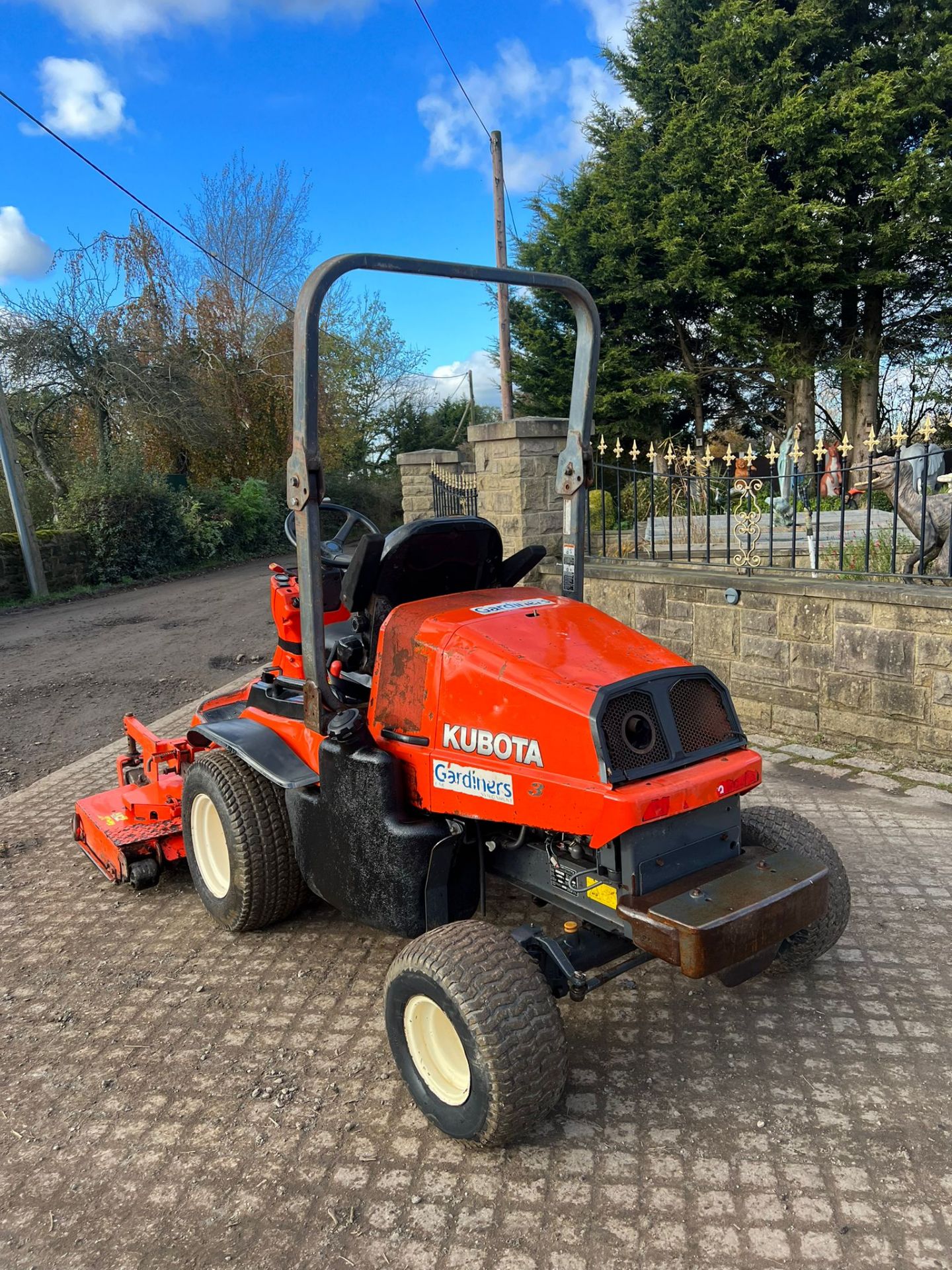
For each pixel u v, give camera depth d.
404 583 3.19
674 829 2.54
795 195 17.39
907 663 5.16
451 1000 2.34
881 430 21.38
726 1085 2.72
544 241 21.66
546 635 2.80
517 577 3.56
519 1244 2.18
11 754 6.93
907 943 3.45
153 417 22.39
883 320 20.98
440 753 2.76
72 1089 2.87
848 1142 2.46
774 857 2.71
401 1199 2.34
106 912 4.11
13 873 4.59
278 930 3.84
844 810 4.67
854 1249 2.12
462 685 2.70
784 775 5.22
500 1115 2.29
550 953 2.55
